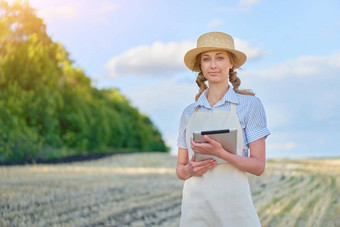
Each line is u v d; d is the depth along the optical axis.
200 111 3.06
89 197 8.95
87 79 31.61
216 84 3.06
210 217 2.89
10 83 20.17
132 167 18.97
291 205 8.66
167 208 8.04
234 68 3.21
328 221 7.16
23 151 19.19
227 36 3.04
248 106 2.94
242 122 2.92
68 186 10.50
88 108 27.39
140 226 6.44
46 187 10.03
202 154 2.86
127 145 35.09
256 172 2.85
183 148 3.19
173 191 10.32
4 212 6.74
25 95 20.75
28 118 20.89
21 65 20.83
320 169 17.19
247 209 2.85
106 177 13.18
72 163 19.69
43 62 21.94
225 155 2.77
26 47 20.97
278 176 14.48
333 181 13.12
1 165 15.97
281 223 6.90
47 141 21.67
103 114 28.84
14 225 5.93
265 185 12.04
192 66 3.26
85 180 12.02
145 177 13.65
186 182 3.03
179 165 3.15
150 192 10.09
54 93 22.52
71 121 24.28
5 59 20.48
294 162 20.72
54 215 6.93
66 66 28.05
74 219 6.71
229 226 2.83
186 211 2.97
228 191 2.85
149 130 42.44
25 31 20.73
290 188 11.38
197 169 2.86
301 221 7.17
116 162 21.97
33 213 6.95
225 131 2.76
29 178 11.77
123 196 9.34
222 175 2.88
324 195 10.07
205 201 2.89
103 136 28.61
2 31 19.95
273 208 8.27
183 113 3.22
